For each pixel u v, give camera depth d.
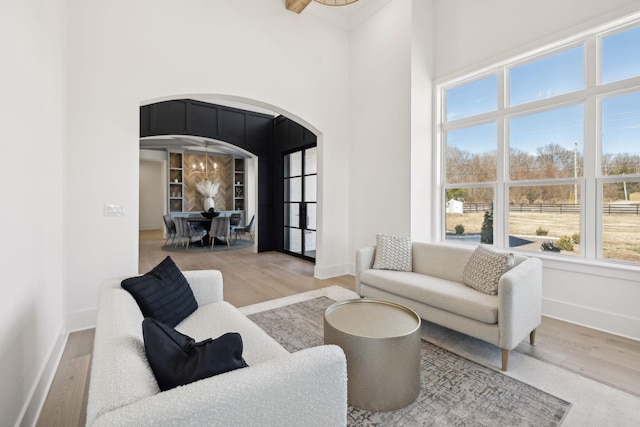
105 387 0.82
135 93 3.13
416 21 3.93
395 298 2.90
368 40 4.51
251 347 1.52
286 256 6.50
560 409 1.72
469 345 2.49
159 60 3.27
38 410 1.73
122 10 3.07
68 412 1.74
